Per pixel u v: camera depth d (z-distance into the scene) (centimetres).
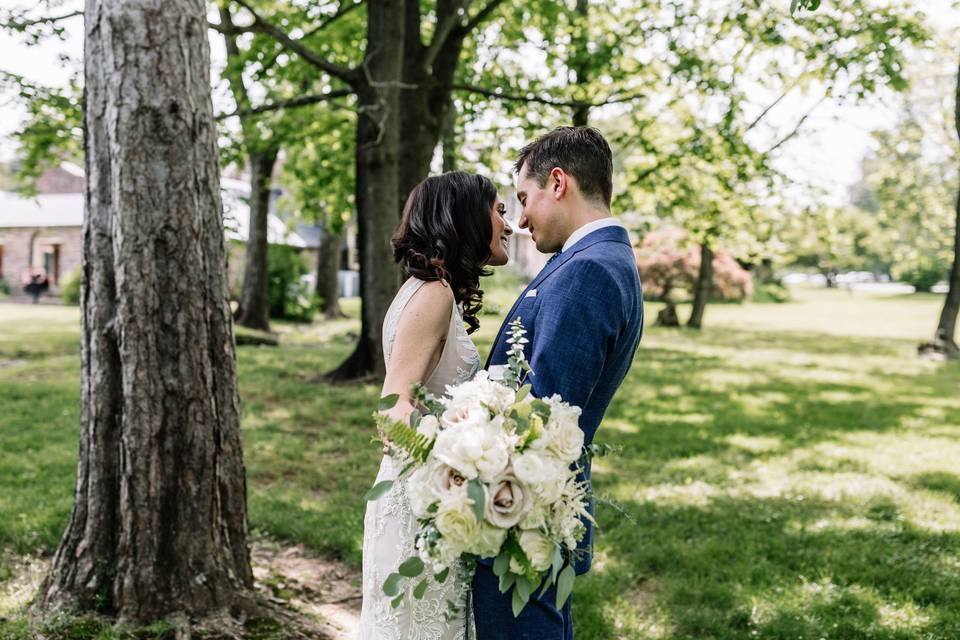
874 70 925
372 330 959
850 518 492
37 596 304
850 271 5588
